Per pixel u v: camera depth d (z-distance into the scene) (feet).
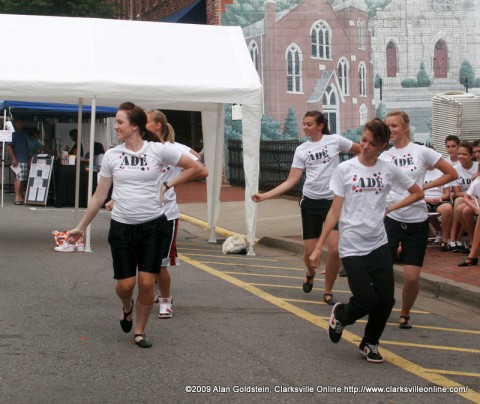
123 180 23.31
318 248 22.89
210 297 31.89
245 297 32.04
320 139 31.04
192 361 22.72
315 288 34.58
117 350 23.67
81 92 42.42
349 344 25.00
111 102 47.03
